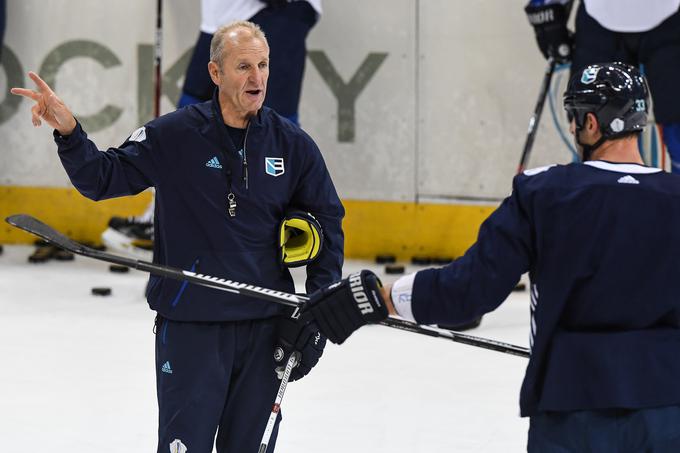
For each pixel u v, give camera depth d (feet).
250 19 78.13
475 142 92.27
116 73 95.30
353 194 94.53
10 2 95.25
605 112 31.58
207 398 37.45
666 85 75.05
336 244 40.09
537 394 30.73
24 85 96.17
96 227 96.53
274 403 37.68
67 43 95.35
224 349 37.78
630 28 74.28
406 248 94.22
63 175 96.63
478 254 30.58
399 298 31.53
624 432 29.86
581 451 29.99
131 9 94.63
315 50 93.40
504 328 73.05
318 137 94.32
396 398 57.82
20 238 97.96
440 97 92.32
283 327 37.78
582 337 30.22
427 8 91.76
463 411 55.88
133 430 52.49
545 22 76.28
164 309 37.99
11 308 76.64
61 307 77.15
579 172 30.86
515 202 30.81
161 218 38.73
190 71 79.10
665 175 31.01
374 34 92.58
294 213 38.50
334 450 50.06
